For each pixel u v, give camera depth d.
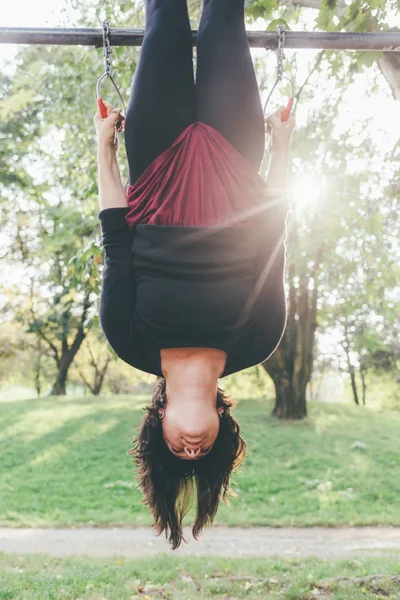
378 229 6.91
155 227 2.38
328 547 9.09
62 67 10.71
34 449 15.48
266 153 8.38
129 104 2.57
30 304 27.19
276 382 18.45
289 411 18.20
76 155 9.79
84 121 9.93
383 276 9.73
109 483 12.88
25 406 21.20
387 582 6.65
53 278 23.47
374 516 11.01
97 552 8.70
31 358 30.83
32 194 18.89
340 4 4.73
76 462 14.37
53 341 29.98
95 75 9.27
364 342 18.27
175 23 2.57
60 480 13.17
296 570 7.31
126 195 2.60
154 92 2.52
